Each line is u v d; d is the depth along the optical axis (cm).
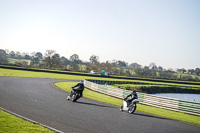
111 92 2381
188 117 1415
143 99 1998
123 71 10831
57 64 9619
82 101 1623
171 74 11475
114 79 6569
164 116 1345
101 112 1205
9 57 15400
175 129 966
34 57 10962
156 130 906
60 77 5288
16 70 5750
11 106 1144
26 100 1385
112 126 902
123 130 853
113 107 1475
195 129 1022
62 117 986
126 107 1305
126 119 1082
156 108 1753
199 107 1523
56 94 1891
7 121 830
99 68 10438
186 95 5491
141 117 1191
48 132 738
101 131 809
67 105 1339
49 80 3862
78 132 772
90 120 974
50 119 931
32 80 3356
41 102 1359
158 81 7556
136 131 857
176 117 1356
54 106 1256
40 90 2077
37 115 986
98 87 2703
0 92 1644
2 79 2909
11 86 2159
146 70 11338
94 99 1862
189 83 8056
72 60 12475
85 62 11269
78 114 1085
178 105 1667
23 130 735
